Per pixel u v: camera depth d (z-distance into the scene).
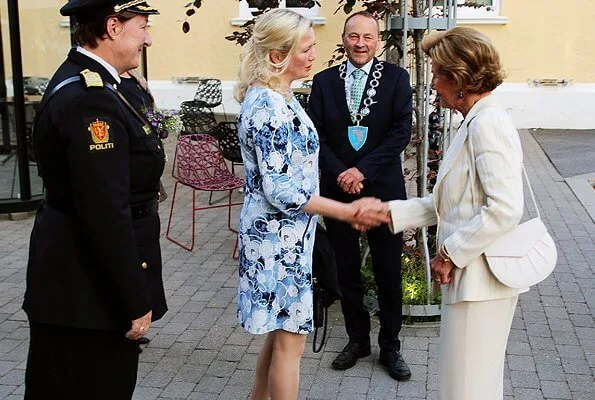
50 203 2.65
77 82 2.51
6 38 6.93
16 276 5.68
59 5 7.26
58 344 2.66
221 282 5.55
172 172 8.40
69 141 2.44
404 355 4.26
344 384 3.96
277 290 3.04
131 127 2.62
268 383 3.36
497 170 2.55
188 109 9.16
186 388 3.94
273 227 3.01
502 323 2.76
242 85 3.05
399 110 3.95
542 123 11.95
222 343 4.48
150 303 2.60
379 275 4.02
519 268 2.65
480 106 2.68
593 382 3.97
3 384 3.97
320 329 4.61
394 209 2.97
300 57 2.97
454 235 2.64
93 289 2.62
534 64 11.85
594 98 11.75
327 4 11.71
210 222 7.16
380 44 4.61
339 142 4.01
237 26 12.34
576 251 6.16
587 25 11.62
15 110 7.01
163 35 12.55
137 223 2.77
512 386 3.92
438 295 4.68
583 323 4.72
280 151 2.90
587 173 9.01
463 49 2.63
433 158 4.89
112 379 2.74
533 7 11.67
